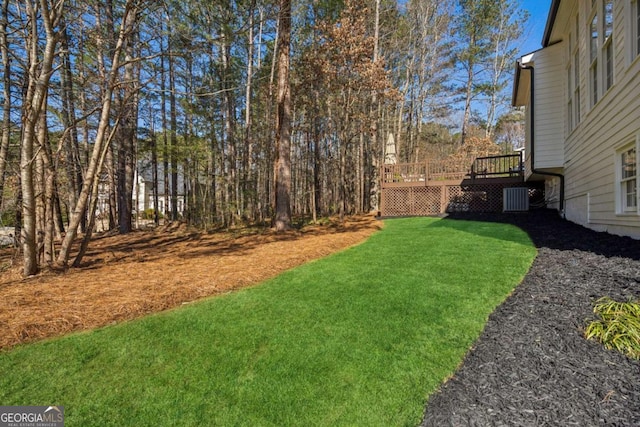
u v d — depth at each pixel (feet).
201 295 11.86
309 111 45.44
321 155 58.08
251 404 6.05
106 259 19.17
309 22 43.06
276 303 10.83
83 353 7.84
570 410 5.18
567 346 6.93
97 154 16.69
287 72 29.78
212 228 37.27
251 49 39.58
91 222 16.98
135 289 12.17
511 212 34.40
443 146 96.37
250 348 7.97
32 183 14.58
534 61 25.31
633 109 13.01
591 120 18.13
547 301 9.31
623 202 14.66
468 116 69.46
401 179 43.01
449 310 9.55
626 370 6.00
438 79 69.87
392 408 5.75
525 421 5.04
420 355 7.31
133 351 7.91
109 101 16.71
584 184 19.63
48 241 16.53
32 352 7.85
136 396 6.35
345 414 5.69
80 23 17.89
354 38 33.71
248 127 41.68
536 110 25.23
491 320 8.67
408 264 14.97
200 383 6.70
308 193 65.46
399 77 65.36
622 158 14.66
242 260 17.46
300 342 8.16
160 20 18.12
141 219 75.05
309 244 21.98
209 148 37.63
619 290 8.97
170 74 36.58
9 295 11.50
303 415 5.72
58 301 10.84
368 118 40.01
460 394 5.86
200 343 8.25
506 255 15.19
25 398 6.31
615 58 14.66
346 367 7.04
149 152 44.60
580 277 10.62
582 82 19.65
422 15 63.16
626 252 12.21
